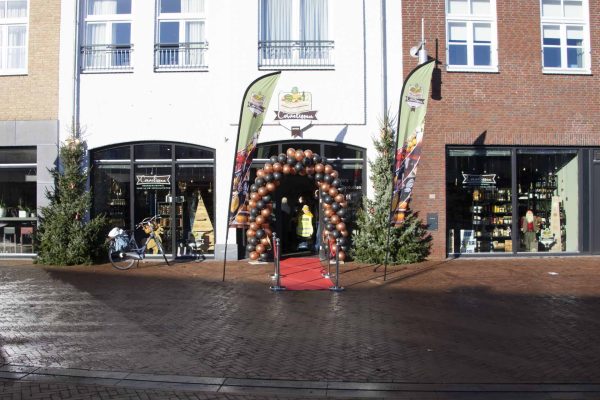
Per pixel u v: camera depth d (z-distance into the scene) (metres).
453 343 7.18
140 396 5.40
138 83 14.77
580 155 15.23
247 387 5.68
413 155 12.33
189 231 14.91
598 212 15.31
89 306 9.24
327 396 5.46
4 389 5.53
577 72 15.05
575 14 15.34
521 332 7.69
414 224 13.98
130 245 13.62
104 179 14.98
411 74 12.10
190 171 14.91
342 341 7.25
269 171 13.49
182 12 15.02
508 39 14.91
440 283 11.38
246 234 14.53
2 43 15.20
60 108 14.75
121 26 15.02
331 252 13.55
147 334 7.55
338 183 13.70
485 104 14.82
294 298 9.97
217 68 14.72
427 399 5.39
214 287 11.00
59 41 14.83
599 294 10.26
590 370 6.19
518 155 15.22
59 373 6.02
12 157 15.10
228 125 14.66
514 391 5.60
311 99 14.67
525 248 15.30
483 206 15.15
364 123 14.67
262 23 14.92
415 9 14.80
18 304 9.38
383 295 10.22
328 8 15.02
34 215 15.02
